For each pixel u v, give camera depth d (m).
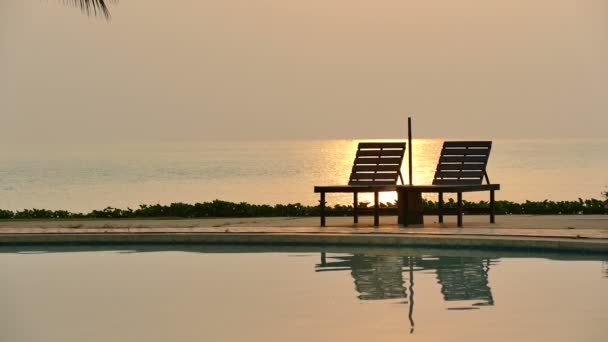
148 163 102.56
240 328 11.34
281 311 12.25
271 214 23.36
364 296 13.14
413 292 13.36
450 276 14.52
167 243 18.41
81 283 14.47
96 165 96.62
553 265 15.34
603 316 11.66
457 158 20.42
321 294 13.32
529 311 12.01
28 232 18.86
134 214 23.78
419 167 78.81
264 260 16.47
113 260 16.72
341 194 45.91
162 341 10.78
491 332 10.94
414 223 19.86
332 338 10.80
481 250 16.89
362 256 16.69
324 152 168.38
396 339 10.71
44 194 47.97
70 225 20.64
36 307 12.71
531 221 20.44
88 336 11.08
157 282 14.48
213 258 16.80
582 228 18.58
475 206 23.02
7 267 16.05
